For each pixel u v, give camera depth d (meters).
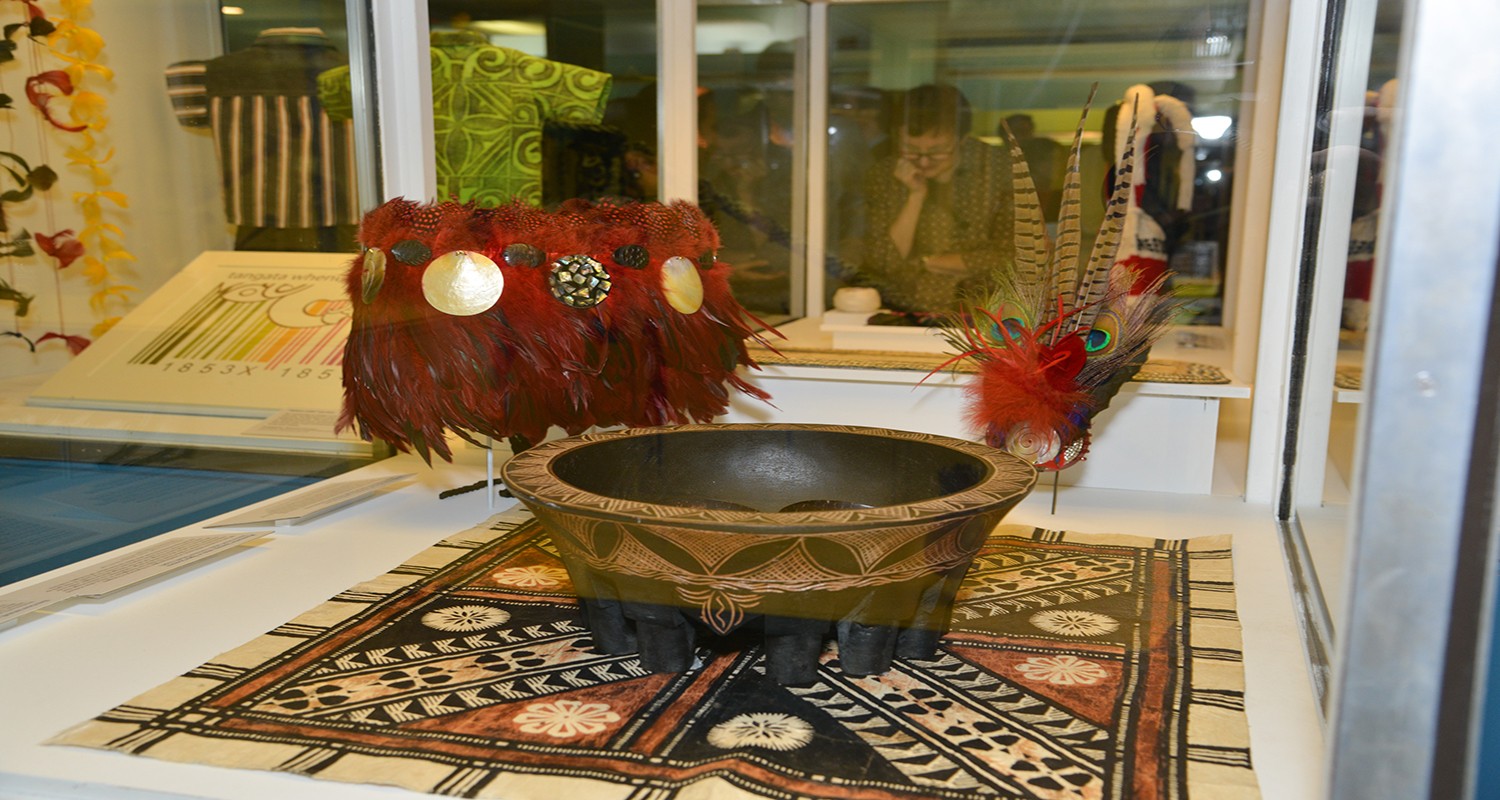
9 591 1.11
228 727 0.81
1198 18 1.50
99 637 1.01
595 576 0.91
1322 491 1.11
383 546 1.32
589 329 1.28
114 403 1.45
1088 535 1.32
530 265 1.25
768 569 0.80
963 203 1.64
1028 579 1.15
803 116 1.70
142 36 1.52
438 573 1.19
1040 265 1.32
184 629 1.04
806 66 1.71
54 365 1.42
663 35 1.67
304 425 1.60
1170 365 1.56
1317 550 1.08
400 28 1.65
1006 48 1.60
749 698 0.86
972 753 0.77
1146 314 1.29
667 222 1.35
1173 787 0.72
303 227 1.69
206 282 1.63
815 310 1.72
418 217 1.25
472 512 1.47
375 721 0.82
